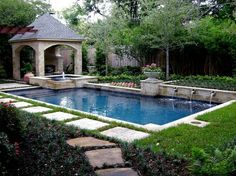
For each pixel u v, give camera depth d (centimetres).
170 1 1494
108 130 651
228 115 770
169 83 1395
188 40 1631
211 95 1175
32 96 1392
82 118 764
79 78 1644
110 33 1936
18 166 424
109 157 455
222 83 1338
